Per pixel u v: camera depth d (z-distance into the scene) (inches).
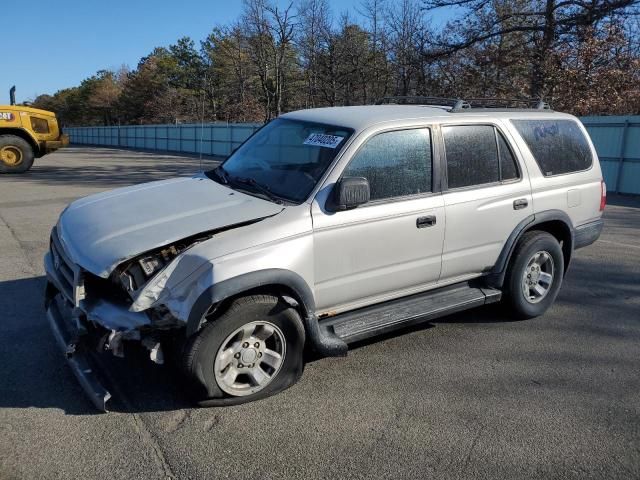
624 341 183.9
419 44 1151.6
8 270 241.1
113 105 3112.7
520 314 196.7
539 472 114.7
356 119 159.9
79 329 127.9
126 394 139.5
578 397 145.9
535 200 190.4
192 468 112.5
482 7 859.4
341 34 1536.7
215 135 1326.3
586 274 262.8
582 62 812.6
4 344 165.9
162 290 121.8
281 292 137.6
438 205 163.9
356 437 125.1
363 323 153.9
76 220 148.5
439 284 174.6
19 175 690.8
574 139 209.2
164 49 2982.3
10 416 128.8
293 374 142.8
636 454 121.6
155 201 150.4
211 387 130.4
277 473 111.9
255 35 1648.6
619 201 536.7
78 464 112.5
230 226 132.0
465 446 122.9
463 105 185.9
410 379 153.6
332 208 143.6
